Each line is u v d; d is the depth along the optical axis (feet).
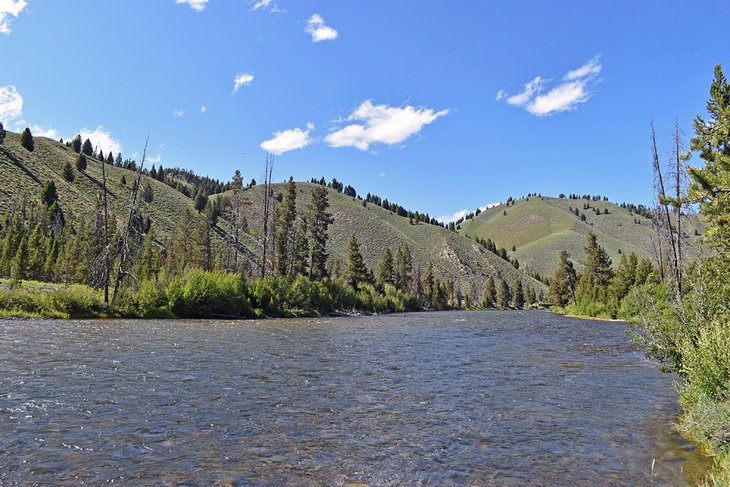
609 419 34.19
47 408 32.24
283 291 183.93
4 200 293.23
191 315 135.74
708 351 32.12
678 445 28.35
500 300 521.24
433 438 29.09
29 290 127.95
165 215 412.36
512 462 25.14
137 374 45.16
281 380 45.70
